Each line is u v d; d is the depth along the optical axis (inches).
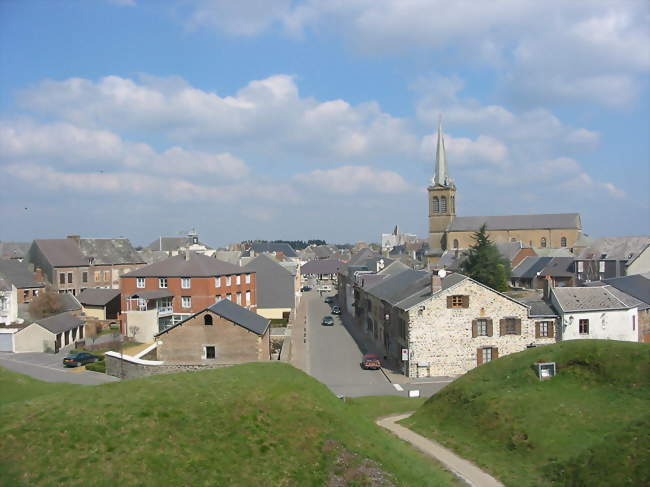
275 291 3693.4
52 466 784.3
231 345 2063.2
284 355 2197.3
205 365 1936.5
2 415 901.8
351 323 3523.6
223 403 1013.2
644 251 3543.3
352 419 1099.9
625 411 1168.8
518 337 2107.5
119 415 920.9
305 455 928.9
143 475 795.4
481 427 1268.5
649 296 2401.6
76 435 852.6
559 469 1016.9
